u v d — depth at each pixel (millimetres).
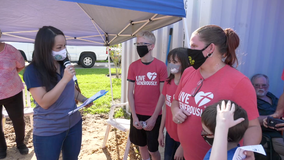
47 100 1435
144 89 2160
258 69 2936
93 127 3875
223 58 1175
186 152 1277
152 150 2158
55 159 1580
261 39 2873
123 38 3510
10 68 2512
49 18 2766
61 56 1506
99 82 7996
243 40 2742
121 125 2807
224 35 1128
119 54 9070
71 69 1468
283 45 3010
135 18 2408
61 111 1582
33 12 2531
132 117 2221
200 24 2727
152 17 2219
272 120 1780
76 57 11398
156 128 2145
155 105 2174
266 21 2854
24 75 1477
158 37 3590
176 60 1687
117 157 2846
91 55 11680
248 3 2695
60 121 1574
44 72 1472
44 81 1466
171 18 2146
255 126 1034
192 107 1200
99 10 2383
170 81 1823
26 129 3682
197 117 1167
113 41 3781
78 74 9578
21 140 2885
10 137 3373
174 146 1864
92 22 2980
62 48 1514
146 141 2293
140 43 2088
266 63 2977
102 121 4176
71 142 1716
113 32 3246
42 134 1540
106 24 2871
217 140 822
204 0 2633
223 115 852
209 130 967
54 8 2463
